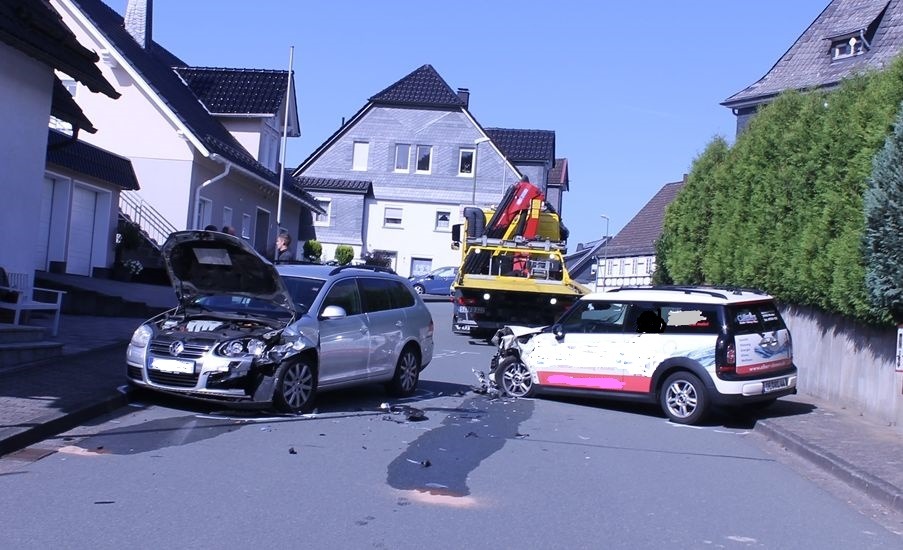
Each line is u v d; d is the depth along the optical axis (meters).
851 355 13.27
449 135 54.41
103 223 23.39
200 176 27.64
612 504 7.59
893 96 11.88
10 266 13.15
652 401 12.45
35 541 5.80
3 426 8.39
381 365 12.47
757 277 16.12
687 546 6.50
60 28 13.27
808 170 14.12
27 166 13.36
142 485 7.27
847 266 12.09
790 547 6.66
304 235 46.09
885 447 10.22
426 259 54.25
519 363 13.80
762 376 12.10
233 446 8.90
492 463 8.93
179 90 31.44
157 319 11.24
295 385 10.73
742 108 30.91
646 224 51.78
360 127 54.72
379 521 6.66
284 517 6.62
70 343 13.76
